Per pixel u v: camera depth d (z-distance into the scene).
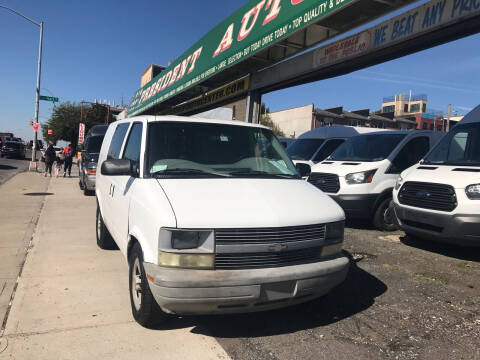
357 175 7.59
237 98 13.20
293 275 3.21
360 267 5.39
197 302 3.01
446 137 6.77
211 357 3.10
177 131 4.29
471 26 5.84
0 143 35.22
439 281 4.87
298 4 7.75
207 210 3.21
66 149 18.86
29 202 10.52
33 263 5.25
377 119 56.06
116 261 5.44
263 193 3.66
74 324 3.55
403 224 6.35
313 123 52.34
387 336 3.51
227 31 11.24
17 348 3.12
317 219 3.45
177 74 15.56
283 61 10.30
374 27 7.40
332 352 3.21
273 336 3.47
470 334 3.55
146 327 3.54
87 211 9.45
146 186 3.66
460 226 5.38
